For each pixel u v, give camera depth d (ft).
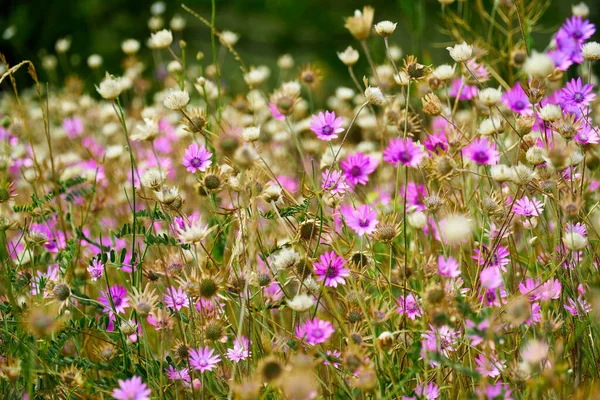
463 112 9.11
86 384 7.38
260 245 7.61
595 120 8.88
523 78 8.47
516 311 7.23
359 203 8.69
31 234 7.86
